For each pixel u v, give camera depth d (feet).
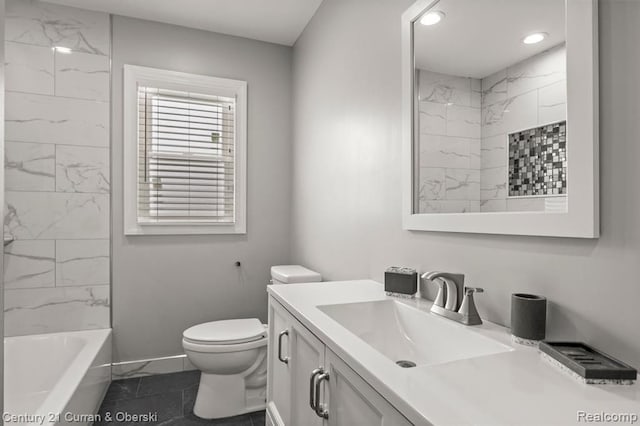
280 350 4.61
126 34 8.54
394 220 5.29
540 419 1.85
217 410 6.87
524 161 3.28
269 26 9.04
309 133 8.65
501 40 3.53
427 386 2.24
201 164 9.25
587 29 2.73
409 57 4.81
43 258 7.86
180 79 8.91
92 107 8.23
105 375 7.72
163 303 8.80
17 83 7.70
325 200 7.66
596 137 2.69
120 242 8.46
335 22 7.25
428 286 4.56
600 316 2.68
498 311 3.59
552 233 2.98
